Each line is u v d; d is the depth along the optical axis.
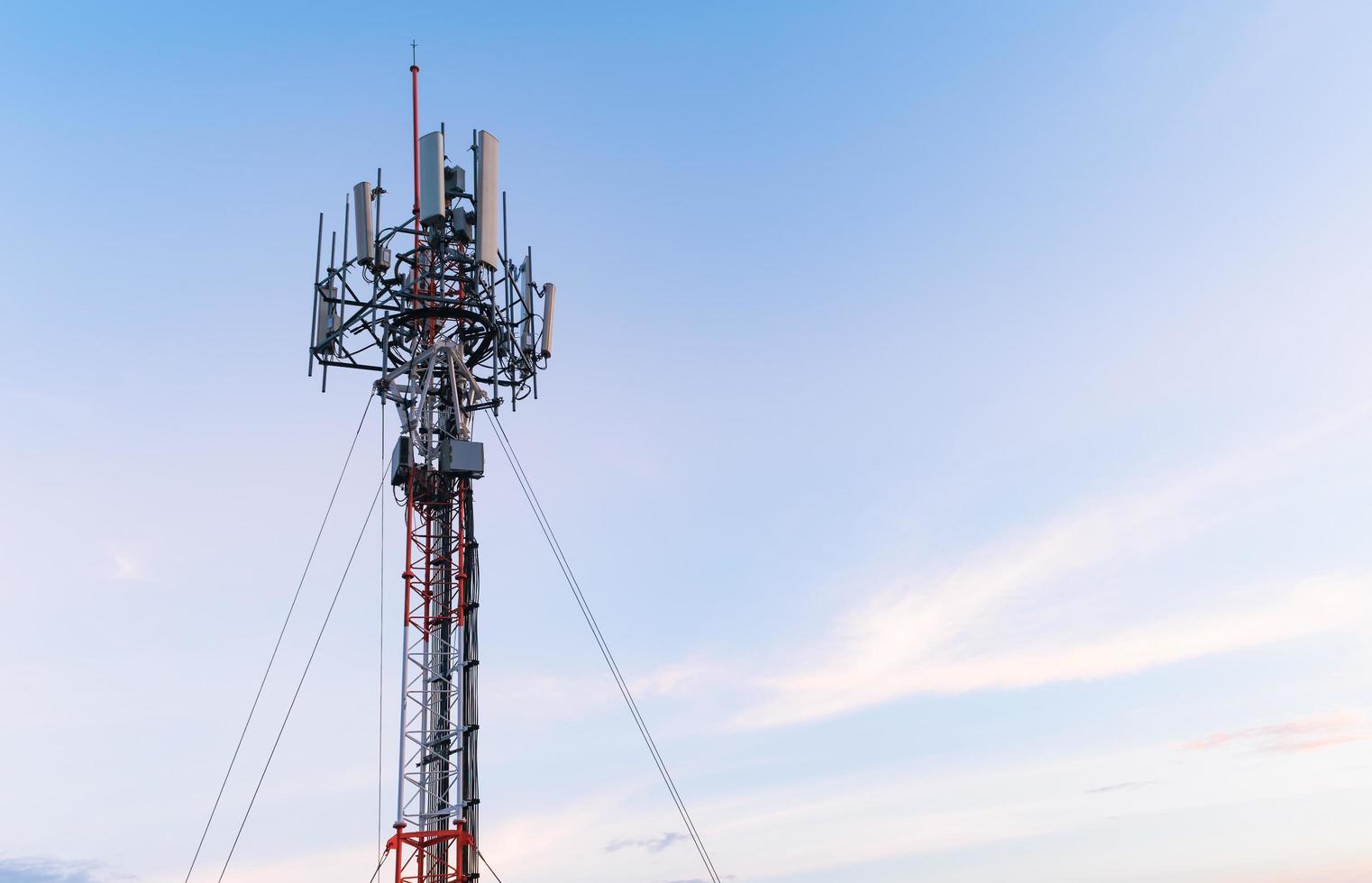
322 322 90.00
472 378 91.75
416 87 94.56
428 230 91.50
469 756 84.06
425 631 86.56
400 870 81.06
